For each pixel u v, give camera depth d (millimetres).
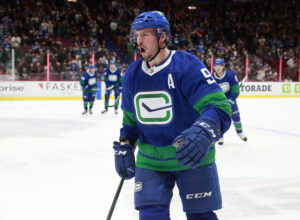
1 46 15750
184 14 23578
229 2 26578
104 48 17812
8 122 8750
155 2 23422
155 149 1781
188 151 1439
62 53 15805
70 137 6871
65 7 20578
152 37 1632
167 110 1679
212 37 22156
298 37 23109
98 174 4273
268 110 12250
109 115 10633
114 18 21688
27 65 14867
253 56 19062
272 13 25125
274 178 4133
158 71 1666
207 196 1716
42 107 12328
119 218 2906
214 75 5742
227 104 1586
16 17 18359
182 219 2893
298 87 19266
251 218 2908
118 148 1891
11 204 3238
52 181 3973
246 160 5078
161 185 1770
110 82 10625
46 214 3004
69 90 15625
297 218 2918
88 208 3146
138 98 1744
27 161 4895
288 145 6266
